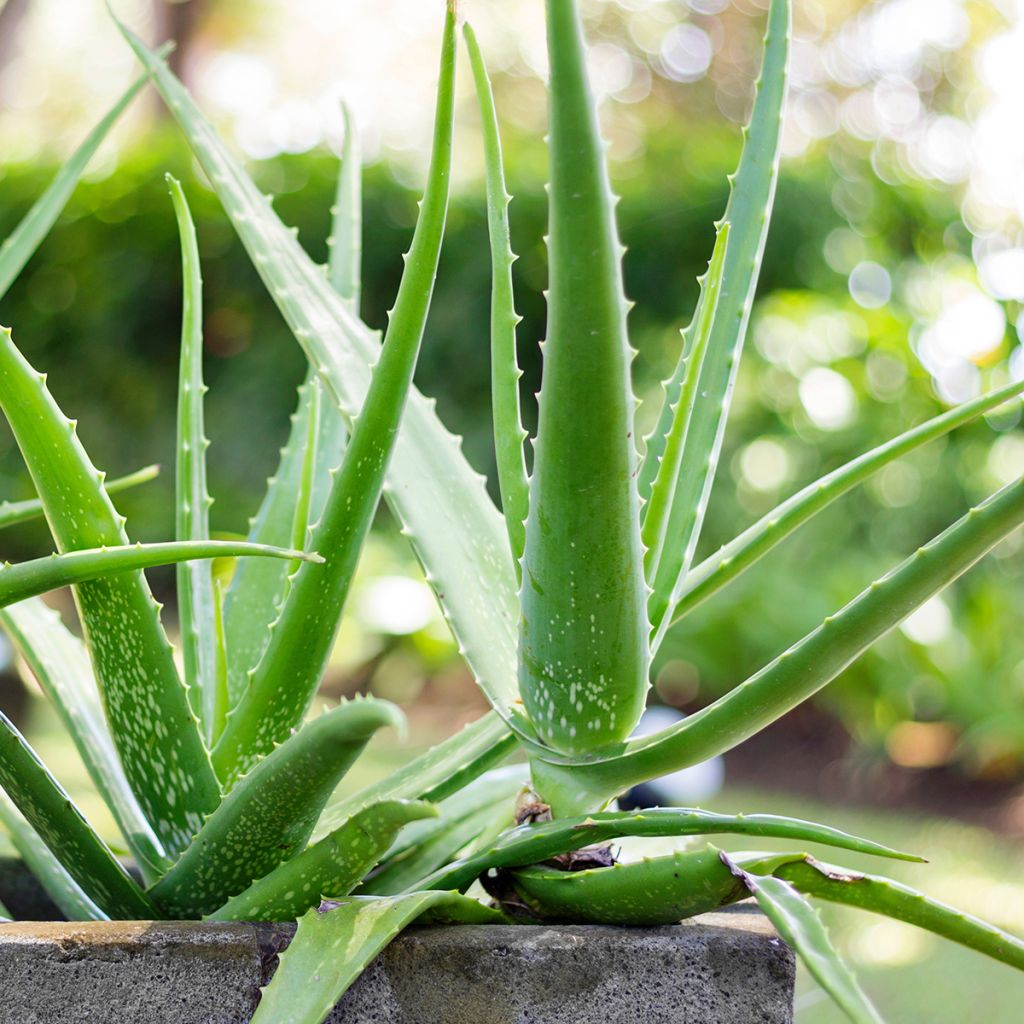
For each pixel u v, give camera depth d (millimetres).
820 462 6402
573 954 1560
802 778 5582
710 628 5805
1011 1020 2602
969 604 5969
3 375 1576
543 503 1518
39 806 1602
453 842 1766
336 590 1646
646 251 6434
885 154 7234
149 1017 1534
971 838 4504
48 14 15852
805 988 2711
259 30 15383
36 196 7312
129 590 1600
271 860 1599
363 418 1606
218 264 7074
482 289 6617
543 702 1595
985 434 6262
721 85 12898
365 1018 1553
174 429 7293
